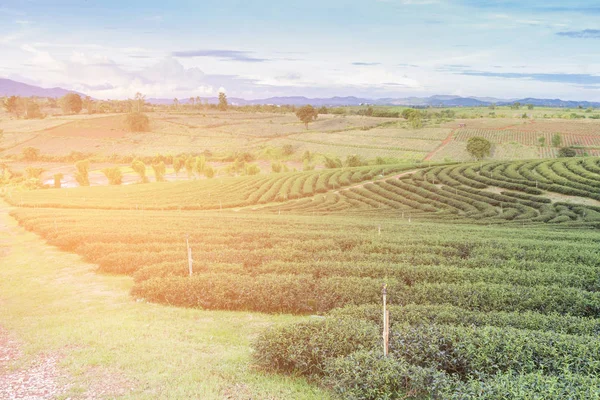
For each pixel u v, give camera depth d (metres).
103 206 67.69
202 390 11.87
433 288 19.92
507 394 9.52
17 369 13.35
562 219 52.66
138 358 14.09
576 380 9.99
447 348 12.53
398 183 79.81
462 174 82.31
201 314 20.38
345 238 32.03
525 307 18.72
